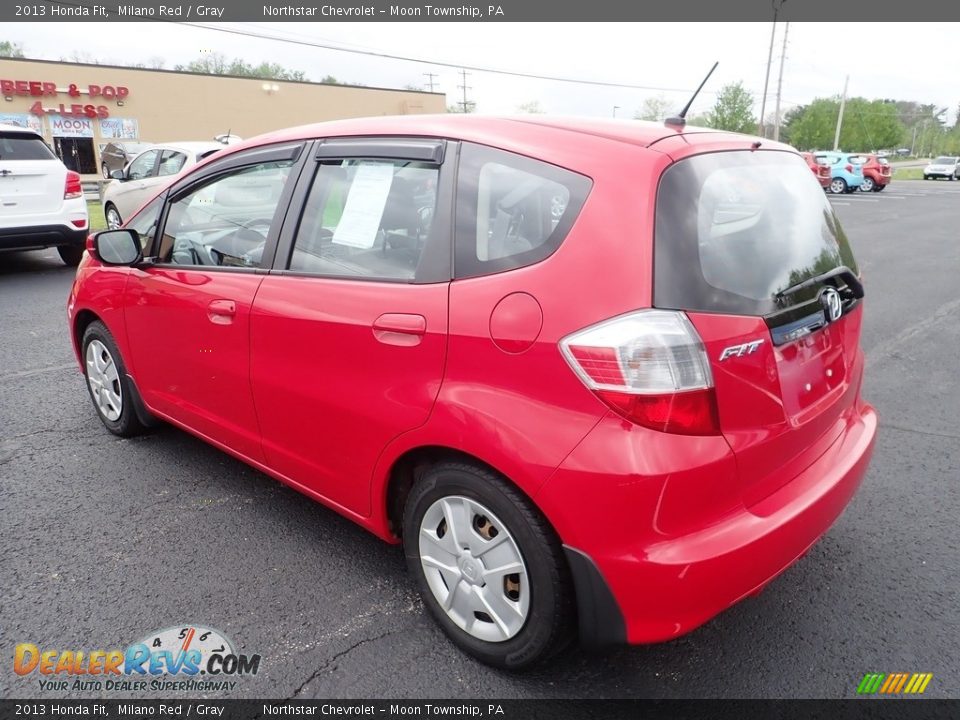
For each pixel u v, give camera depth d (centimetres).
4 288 858
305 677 238
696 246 202
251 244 303
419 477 253
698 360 193
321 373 265
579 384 197
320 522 330
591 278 201
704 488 197
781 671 241
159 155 1201
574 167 216
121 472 376
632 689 234
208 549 308
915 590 283
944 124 13700
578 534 201
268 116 3934
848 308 257
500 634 232
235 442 323
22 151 901
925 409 479
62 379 521
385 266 251
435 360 227
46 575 288
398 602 275
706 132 244
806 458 237
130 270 366
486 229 228
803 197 257
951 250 1276
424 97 4544
